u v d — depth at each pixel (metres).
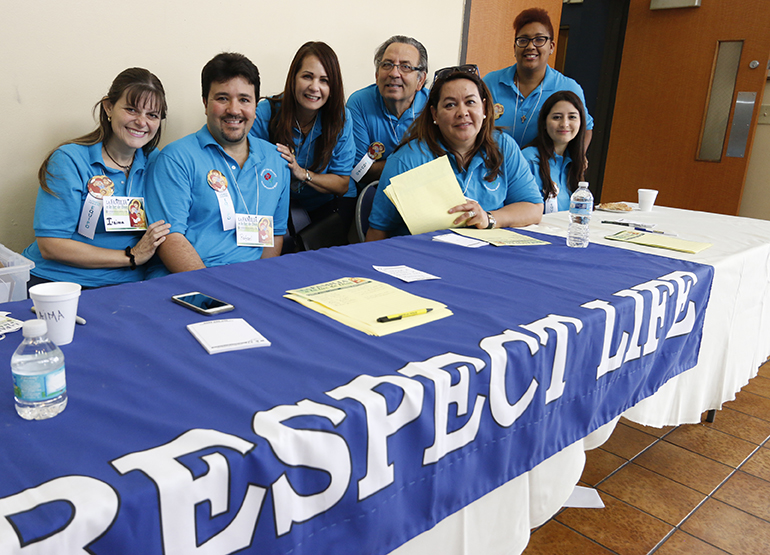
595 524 1.54
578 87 3.31
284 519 0.66
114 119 1.89
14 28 2.06
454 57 3.79
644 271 1.50
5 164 2.16
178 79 2.52
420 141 2.26
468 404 0.87
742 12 4.51
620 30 5.38
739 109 4.65
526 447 1.02
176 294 1.20
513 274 1.44
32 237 2.30
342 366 0.84
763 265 1.92
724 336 1.80
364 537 0.76
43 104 2.19
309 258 1.56
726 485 1.75
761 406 2.32
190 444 0.62
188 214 2.01
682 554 1.44
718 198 4.88
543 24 3.04
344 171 2.73
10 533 0.48
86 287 1.95
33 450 0.60
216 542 0.61
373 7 3.17
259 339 0.94
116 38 2.30
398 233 2.30
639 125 5.25
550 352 1.01
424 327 1.03
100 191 1.94
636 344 1.28
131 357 0.86
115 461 0.59
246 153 2.17
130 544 0.55
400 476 0.79
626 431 2.07
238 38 2.66
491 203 2.35
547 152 2.80
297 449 0.66
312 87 2.37
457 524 0.96
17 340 0.92
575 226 1.92
